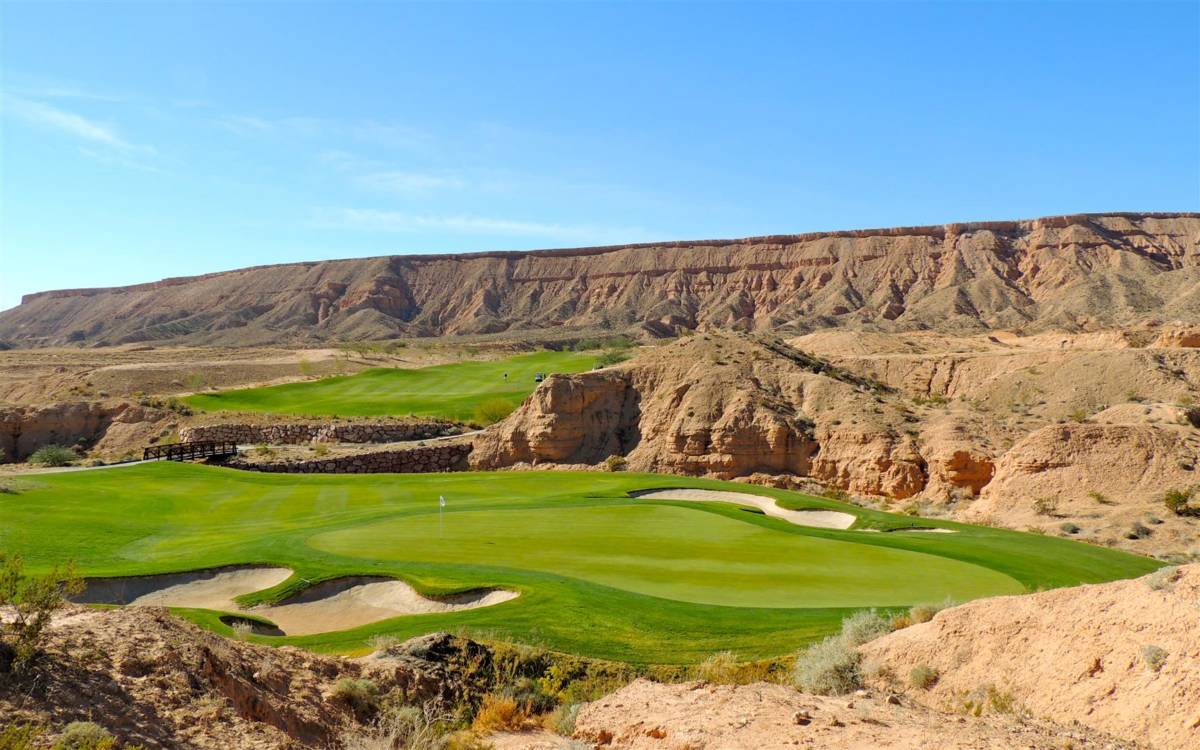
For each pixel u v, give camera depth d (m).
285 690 13.82
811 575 25.97
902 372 78.62
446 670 17.05
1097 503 44.75
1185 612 13.16
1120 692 12.77
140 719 10.52
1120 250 194.50
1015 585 24.80
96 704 10.47
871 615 18.77
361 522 34.91
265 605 23.59
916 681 15.23
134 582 25.06
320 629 22.28
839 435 57.81
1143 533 40.25
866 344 102.75
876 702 14.16
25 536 30.98
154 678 11.56
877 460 54.69
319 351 130.88
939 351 98.75
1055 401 66.25
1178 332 78.81
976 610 16.22
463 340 184.12
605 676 17.64
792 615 21.11
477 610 21.66
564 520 35.31
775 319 197.50
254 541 30.56
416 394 88.00
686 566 27.02
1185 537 39.38
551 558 27.88
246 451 64.69
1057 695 13.49
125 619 13.19
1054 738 11.89
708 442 61.03
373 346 151.50
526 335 194.12
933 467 53.03
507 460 66.25
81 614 13.29
